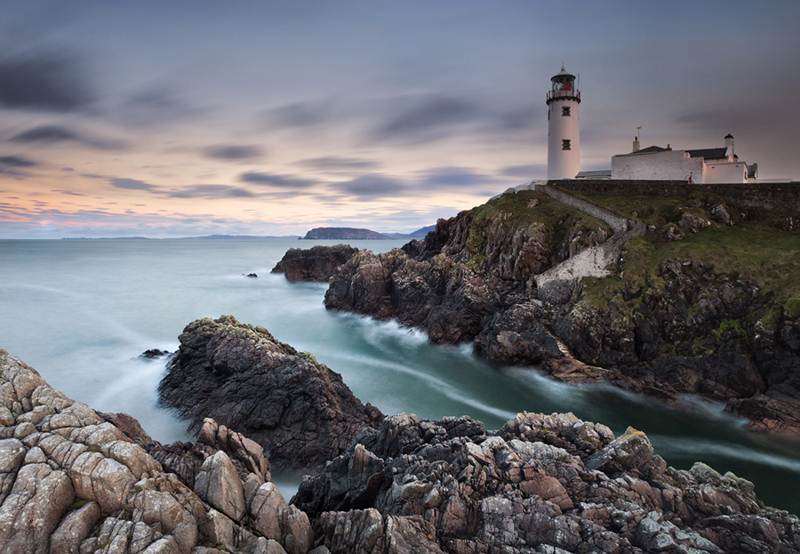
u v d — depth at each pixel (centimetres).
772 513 1277
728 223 4306
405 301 5334
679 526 1225
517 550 1121
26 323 5359
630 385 3269
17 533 828
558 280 4256
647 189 5275
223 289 8594
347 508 1415
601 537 1126
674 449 2589
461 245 5812
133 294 7738
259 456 1323
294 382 2566
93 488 920
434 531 1174
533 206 5447
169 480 1006
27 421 998
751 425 2708
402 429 1748
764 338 2995
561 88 6194
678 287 3600
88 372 3516
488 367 3850
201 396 2722
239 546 1004
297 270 10162
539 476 1318
